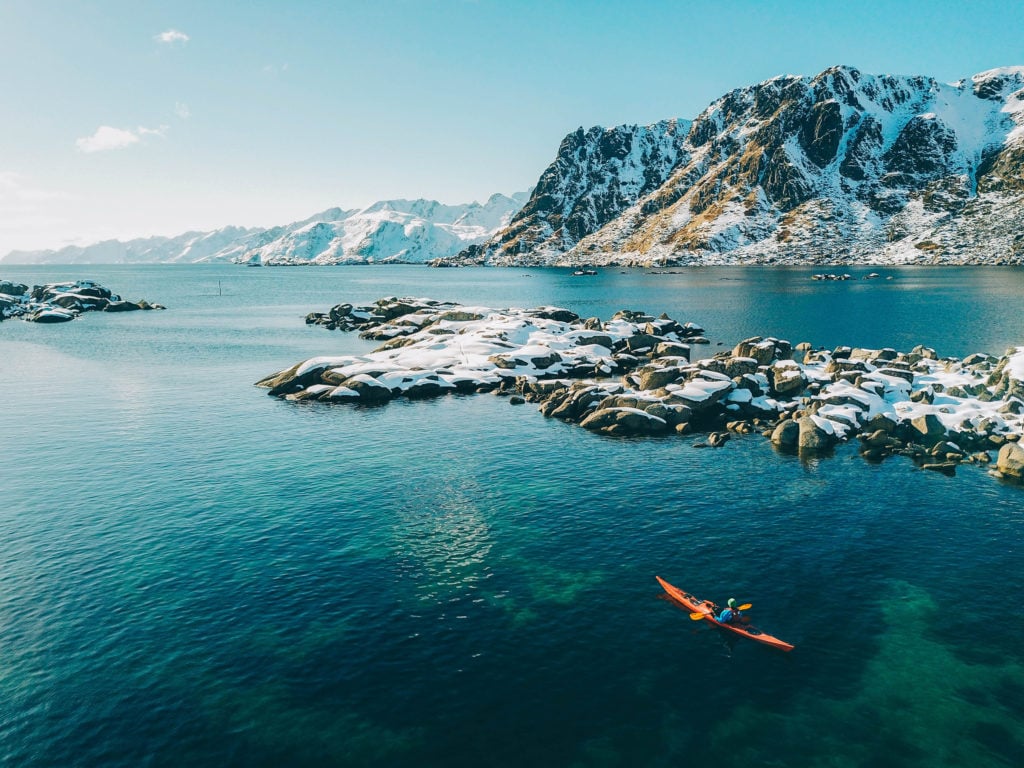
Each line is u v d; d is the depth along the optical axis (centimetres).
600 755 2022
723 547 3444
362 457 5025
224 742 2088
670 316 14550
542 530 3672
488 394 7344
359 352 10538
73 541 3553
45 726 2158
